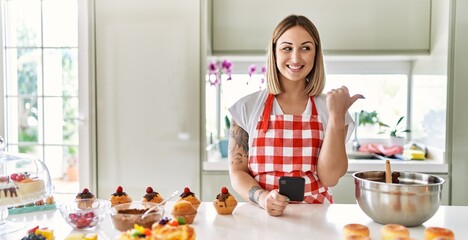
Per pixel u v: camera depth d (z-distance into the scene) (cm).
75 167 256
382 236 101
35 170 128
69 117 252
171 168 229
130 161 230
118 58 226
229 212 122
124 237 92
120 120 229
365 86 276
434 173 222
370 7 243
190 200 125
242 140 150
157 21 225
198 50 224
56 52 248
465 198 223
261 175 145
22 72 251
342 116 132
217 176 226
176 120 227
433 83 238
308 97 150
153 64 226
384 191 108
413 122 270
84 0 230
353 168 222
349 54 246
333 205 134
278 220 117
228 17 247
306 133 144
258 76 276
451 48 220
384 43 244
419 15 242
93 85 227
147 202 117
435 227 100
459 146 222
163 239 90
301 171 142
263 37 247
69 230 110
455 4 218
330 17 244
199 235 104
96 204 118
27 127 254
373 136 278
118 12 225
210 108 252
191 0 223
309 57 140
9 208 125
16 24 249
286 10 245
